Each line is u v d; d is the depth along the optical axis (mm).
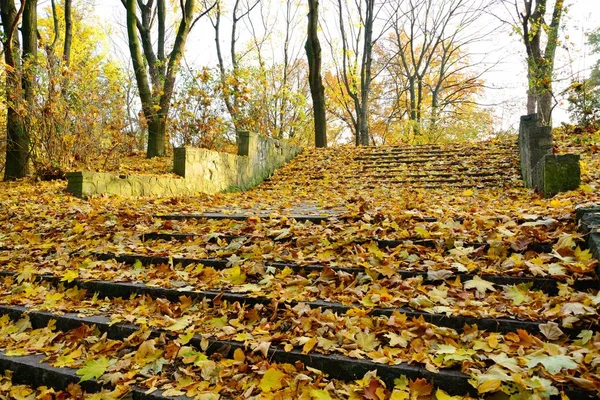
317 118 15406
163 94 12234
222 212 5480
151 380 2365
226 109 12758
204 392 2221
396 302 2787
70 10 13562
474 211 4379
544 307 2521
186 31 12430
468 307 2625
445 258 3250
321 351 2404
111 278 3736
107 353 2730
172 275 3643
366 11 20391
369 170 9922
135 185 7434
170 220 5082
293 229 4191
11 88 8797
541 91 12305
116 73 11734
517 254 3129
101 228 4945
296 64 25719
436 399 2029
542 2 13984
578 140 8852
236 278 3410
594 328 2275
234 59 20188
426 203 5152
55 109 8703
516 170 8211
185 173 8289
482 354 2209
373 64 28062
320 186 9125
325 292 3070
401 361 2240
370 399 2043
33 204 6406
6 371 2680
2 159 10961
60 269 4059
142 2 14477
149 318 3027
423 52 24734
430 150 10789
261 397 2123
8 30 9461
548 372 1959
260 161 10734
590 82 11312
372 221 4184
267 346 2465
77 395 2400
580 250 2916
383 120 28969
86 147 9414
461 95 27984
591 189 4762
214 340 2656
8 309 3455
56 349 2863
